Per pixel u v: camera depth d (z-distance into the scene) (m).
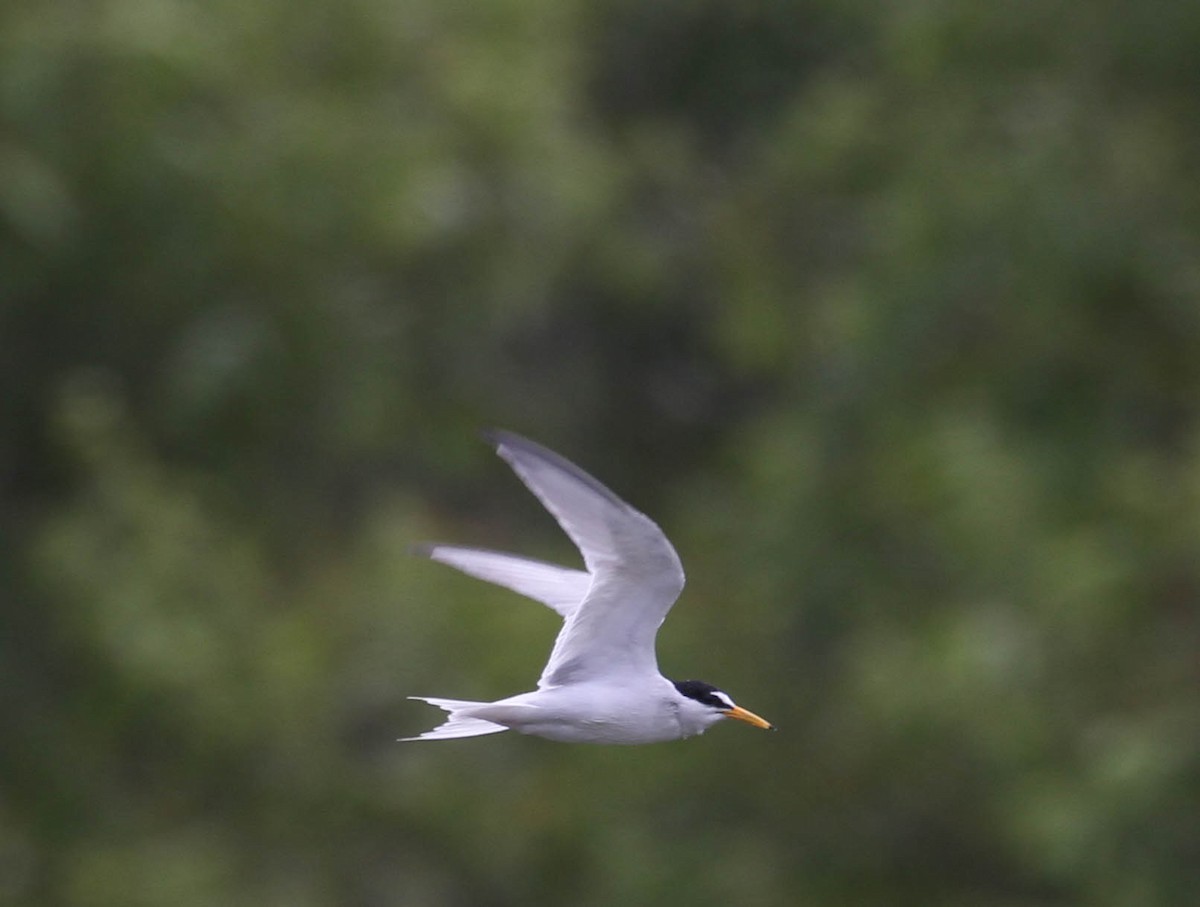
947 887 13.68
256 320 14.66
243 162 14.58
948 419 14.01
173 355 14.80
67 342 15.03
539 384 20.27
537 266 16.94
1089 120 14.88
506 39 16.70
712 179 20.66
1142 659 12.81
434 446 16.69
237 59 14.87
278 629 13.46
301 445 15.46
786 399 17.39
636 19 22.02
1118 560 12.85
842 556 14.44
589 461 20.31
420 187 15.16
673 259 19.95
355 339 15.29
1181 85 15.05
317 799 13.72
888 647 13.18
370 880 13.90
